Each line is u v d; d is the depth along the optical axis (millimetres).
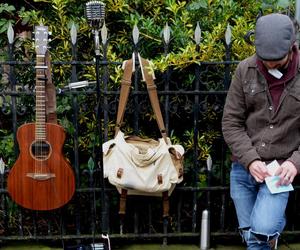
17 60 3824
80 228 3861
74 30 3506
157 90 3691
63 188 3574
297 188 3783
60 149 3527
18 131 3498
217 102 3688
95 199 3797
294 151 3152
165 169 3455
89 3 3131
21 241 3904
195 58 3537
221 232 3895
